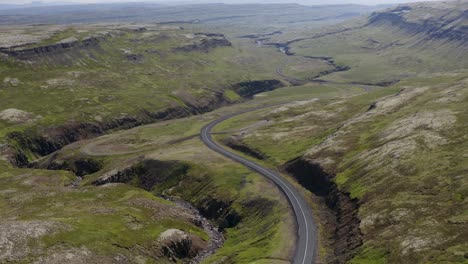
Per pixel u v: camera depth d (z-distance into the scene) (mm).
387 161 120812
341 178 125875
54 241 96125
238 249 108500
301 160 151625
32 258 88500
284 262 91000
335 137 163625
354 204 107812
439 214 84812
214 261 105125
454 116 136000
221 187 148375
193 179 160500
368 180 115500
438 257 71125
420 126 137000
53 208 127188
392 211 93688
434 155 112500
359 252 85000
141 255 101562
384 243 83188
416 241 78188
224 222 133500
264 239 108250
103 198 139375
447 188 93625
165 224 122688
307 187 138375
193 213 142500
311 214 116812
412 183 102000
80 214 119188
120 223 114750
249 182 147125
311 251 95125
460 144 114312
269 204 128500
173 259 107938
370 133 155000
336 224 106125
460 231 75750
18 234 95750
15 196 142625
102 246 98625
